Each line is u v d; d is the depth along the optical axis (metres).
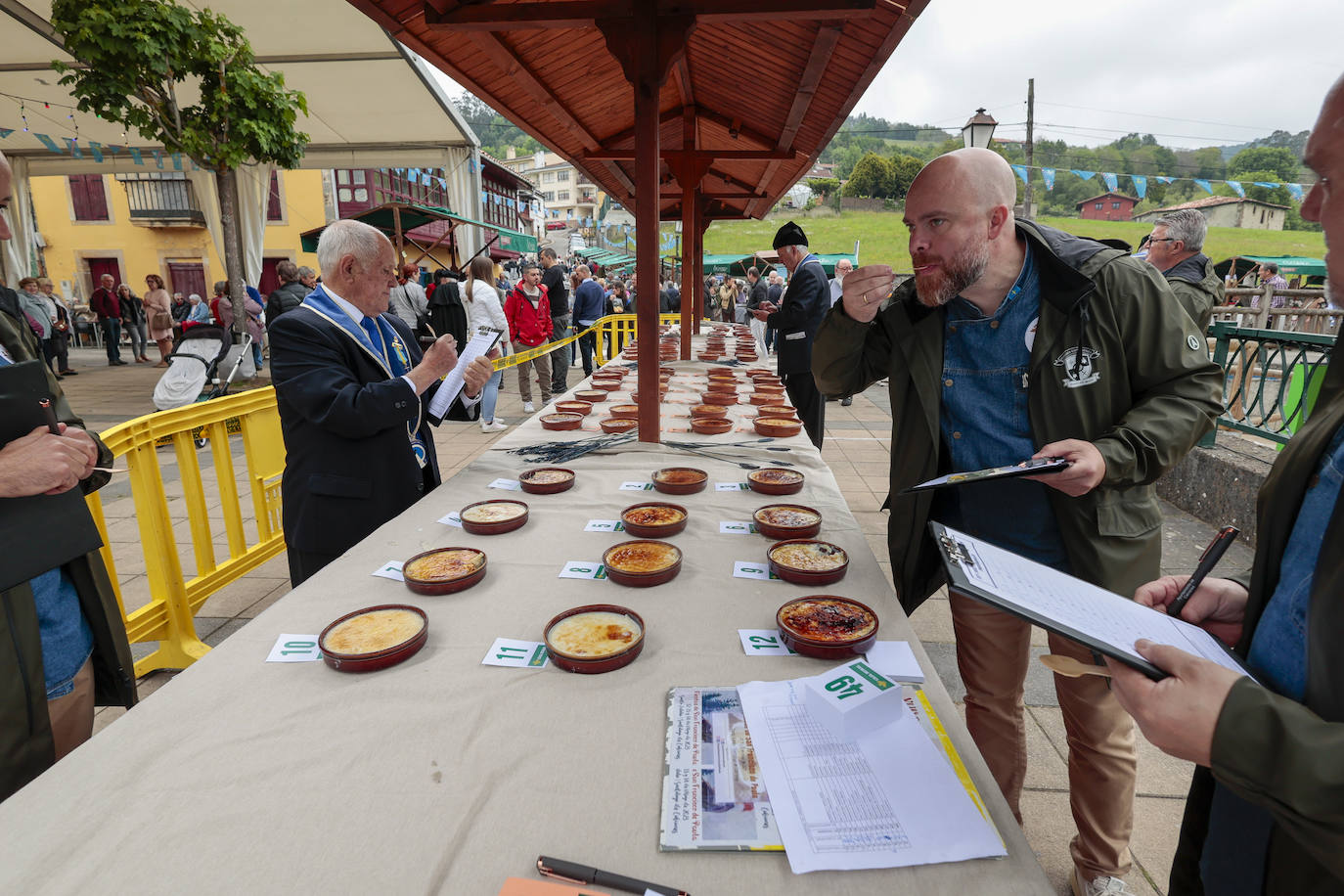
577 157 6.25
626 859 0.86
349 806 0.94
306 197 20.09
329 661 1.27
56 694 1.57
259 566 3.92
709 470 2.63
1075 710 1.76
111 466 1.72
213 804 0.94
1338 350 0.95
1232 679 0.73
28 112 11.84
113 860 0.85
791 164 6.80
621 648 1.31
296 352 2.23
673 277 22.86
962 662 1.97
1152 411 1.55
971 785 0.98
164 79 7.55
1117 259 1.63
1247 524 4.28
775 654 1.33
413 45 3.17
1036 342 1.67
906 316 1.89
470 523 1.96
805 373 5.30
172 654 2.92
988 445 1.79
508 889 0.80
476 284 7.08
